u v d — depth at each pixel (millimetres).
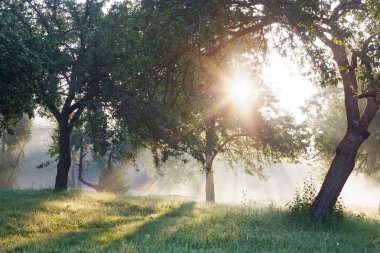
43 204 18781
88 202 21984
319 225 14141
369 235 12914
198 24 13617
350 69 15219
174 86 16234
